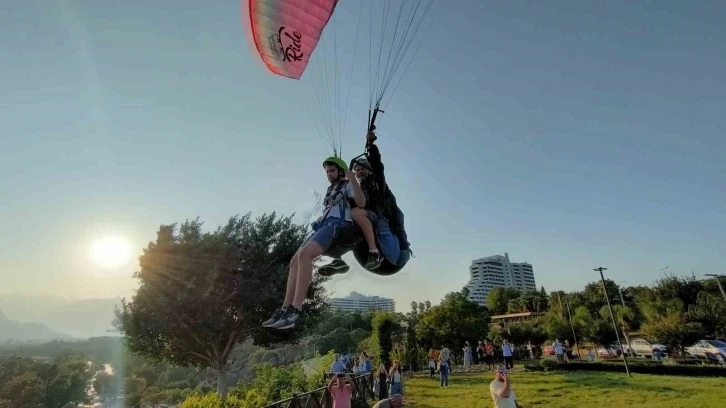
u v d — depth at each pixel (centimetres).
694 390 1638
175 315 2031
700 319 3409
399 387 1499
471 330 3569
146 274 2094
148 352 2186
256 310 2166
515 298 8369
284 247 2317
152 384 6288
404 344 3366
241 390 1439
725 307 3375
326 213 372
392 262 395
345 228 361
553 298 5894
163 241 2155
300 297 321
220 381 2177
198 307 2019
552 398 1584
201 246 2105
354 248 395
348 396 1033
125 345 2250
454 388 1969
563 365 2589
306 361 2481
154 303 2045
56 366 6116
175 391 5469
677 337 2945
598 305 5306
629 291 5497
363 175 405
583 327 3966
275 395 1420
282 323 312
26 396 5303
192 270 2072
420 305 4347
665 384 1838
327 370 1962
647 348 3388
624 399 1501
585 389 1766
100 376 6556
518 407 850
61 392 5738
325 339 5069
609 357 3619
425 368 3262
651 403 1401
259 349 3459
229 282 2112
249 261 2200
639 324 4303
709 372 2111
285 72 420
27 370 5844
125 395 5597
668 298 4450
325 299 2506
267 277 2192
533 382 2064
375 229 387
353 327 6619
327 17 416
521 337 4578
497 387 853
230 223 2283
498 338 4512
